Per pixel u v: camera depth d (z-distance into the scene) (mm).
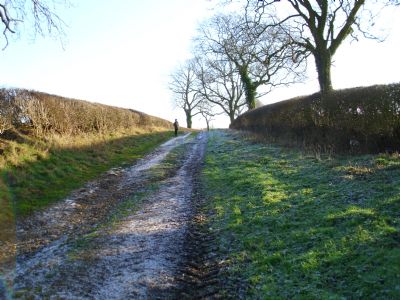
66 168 15852
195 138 34906
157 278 6934
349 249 6570
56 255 8172
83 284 6754
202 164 18438
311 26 21797
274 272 6535
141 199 12641
